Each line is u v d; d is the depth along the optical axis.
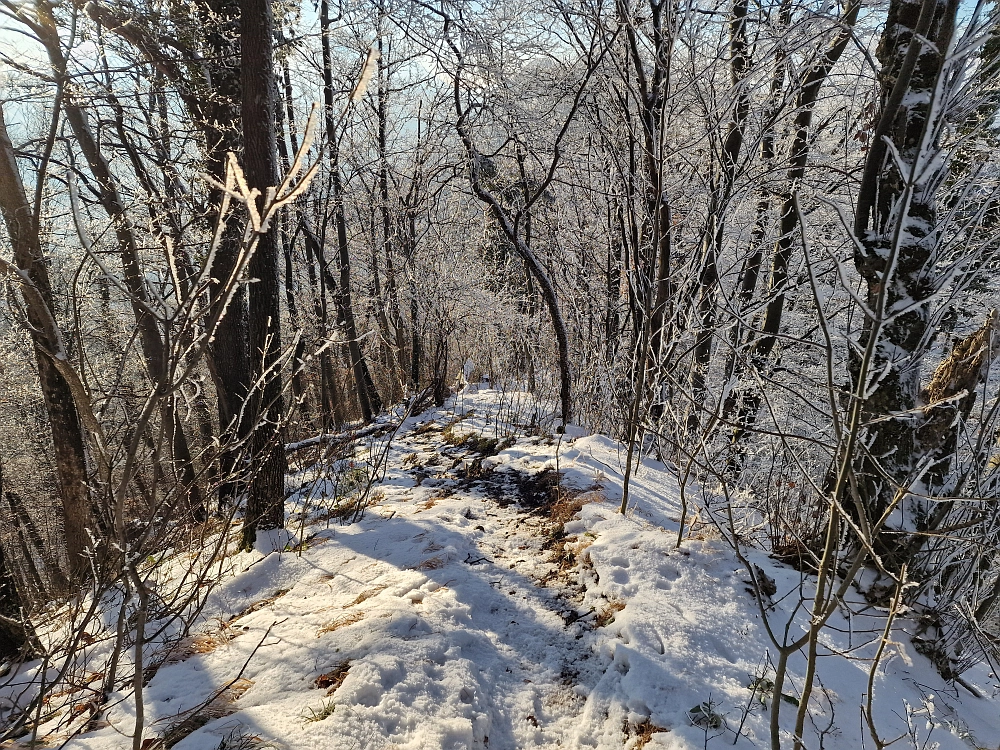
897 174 3.33
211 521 4.65
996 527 3.20
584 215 8.21
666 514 4.56
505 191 8.79
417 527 4.68
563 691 2.95
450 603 3.49
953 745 2.53
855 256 3.53
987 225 3.93
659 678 2.81
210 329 1.62
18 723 2.50
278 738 2.43
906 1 3.26
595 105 6.45
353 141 11.44
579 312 8.24
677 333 5.18
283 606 3.69
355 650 3.00
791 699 2.68
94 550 2.36
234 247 6.30
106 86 6.76
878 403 3.40
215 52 6.82
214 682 2.93
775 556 4.06
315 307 13.44
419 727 2.55
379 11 8.51
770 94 5.85
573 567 3.98
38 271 3.58
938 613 3.21
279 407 4.52
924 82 3.23
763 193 6.60
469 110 7.80
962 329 5.65
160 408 1.81
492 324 11.40
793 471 4.49
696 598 3.45
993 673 3.16
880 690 2.84
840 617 3.40
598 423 7.11
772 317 6.50
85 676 3.21
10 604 3.45
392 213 11.87
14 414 12.34
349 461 7.05
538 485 5.32
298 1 8.94
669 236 5.59
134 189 5.47
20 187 3.81
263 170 4.31
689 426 5.11
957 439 3.40
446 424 8.88
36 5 3.94
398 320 12.67
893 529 3.33
